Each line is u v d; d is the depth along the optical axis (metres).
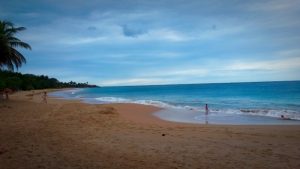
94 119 15.16
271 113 21.06
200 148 8.46
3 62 28.22
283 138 10.22
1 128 11.37
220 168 6.43
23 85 87.00
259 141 9.63
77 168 6.18
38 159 6.82
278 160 7.14
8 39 28.45
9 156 7.04
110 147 8.38
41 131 10.84
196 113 21.92
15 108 20.62
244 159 7.22
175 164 6.69
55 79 148.25
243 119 18.03
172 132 11.55
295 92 48.88
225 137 10.40
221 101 36.28
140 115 20.12
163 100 40.47
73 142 8.95
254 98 39.69
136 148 8.34
